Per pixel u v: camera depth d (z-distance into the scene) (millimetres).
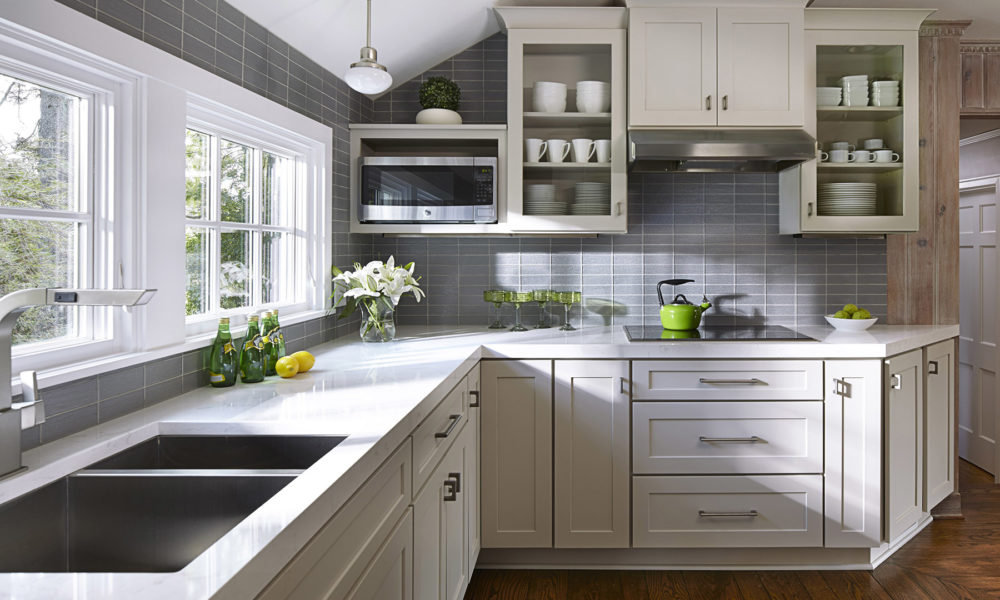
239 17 1901
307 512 859
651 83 2648
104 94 1423
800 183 2762
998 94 3152
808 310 3059
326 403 1516
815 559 2525
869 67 2760
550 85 2723
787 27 2643
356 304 2557
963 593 2322
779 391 2443
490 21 2865
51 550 1056
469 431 2219
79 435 1264
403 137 2771
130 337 1477
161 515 1067
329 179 2545
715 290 3072
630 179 3070
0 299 980
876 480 2445
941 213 3029
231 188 2072
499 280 3102
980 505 3166
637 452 2459
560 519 2479
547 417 2463
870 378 2438
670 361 2445
